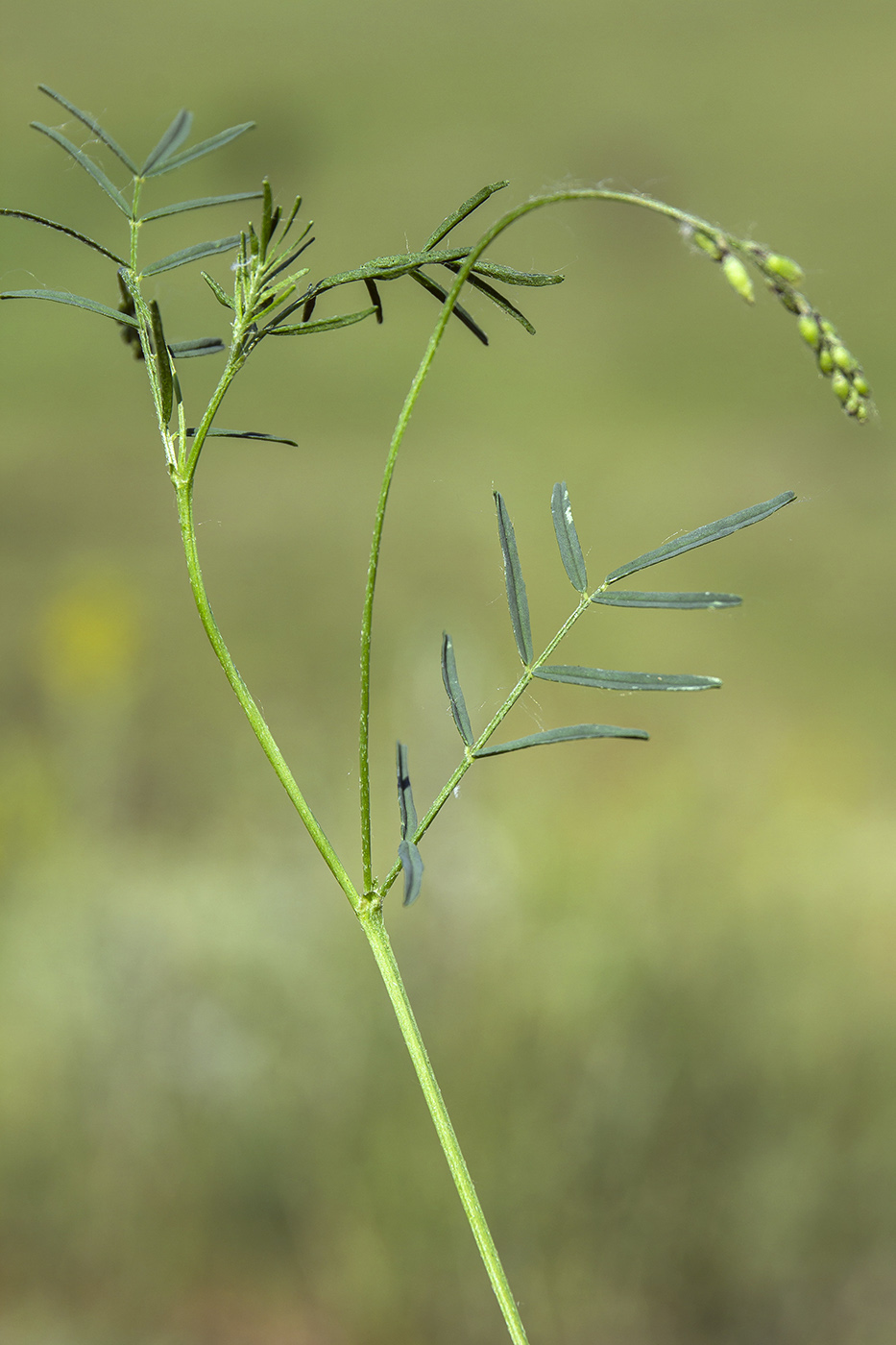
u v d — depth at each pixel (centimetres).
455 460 1716
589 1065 321
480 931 365
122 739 608
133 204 88
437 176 3256
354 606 975
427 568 1098
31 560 1122
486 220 2050
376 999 352
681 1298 302
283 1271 316
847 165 3103
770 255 65
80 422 1933
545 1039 330
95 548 1180
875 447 1627
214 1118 331
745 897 374
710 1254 303
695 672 854
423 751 454
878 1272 300
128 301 92
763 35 4497
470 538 1204
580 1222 306
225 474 1575
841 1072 321
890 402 1889
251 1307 306
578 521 1295
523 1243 305
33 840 488
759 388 2103
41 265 2481
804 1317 296
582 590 80
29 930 392
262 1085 334
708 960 343
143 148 2769
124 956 368
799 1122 314
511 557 81
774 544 1198
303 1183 318
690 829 419
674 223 67
